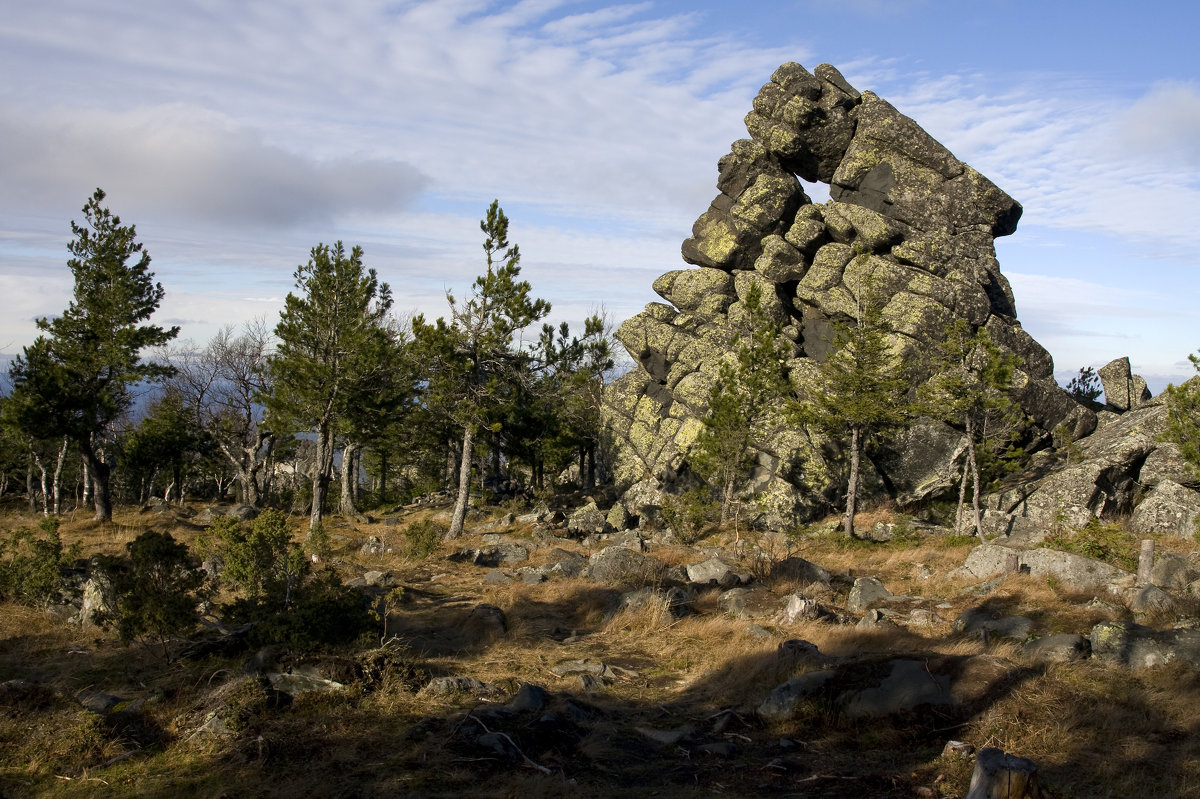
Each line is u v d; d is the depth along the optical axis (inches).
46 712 372.5
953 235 1526.8
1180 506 1168.8
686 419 1595.7
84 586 565.9
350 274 1346.0
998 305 1525.6
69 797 299.0
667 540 1264.8
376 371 1378.0
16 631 514.9
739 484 1470.2
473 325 1314.0
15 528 1151.0
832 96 1621.6
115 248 1323.8
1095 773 307.4
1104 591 696.4
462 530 1288.1
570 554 975.6
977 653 481.4
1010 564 786.2
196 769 323.3
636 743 369.4
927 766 322.3
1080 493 1243.8
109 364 1307.8
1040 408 1409.9
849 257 1539.1
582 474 2128.4
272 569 510.0
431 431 1754.4
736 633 585.3
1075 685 394.6
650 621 625.9
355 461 1935.3
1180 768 308.2
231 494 2241.6
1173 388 1051.3
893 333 1408.7
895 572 920.9
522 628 603.2
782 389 1430.9
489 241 1288.1
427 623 624.7
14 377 1266.0
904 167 1566.2
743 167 1704.0
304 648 434.0
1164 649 430.3
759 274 1630.2
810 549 1181.7
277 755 335.0
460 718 380.5
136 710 374.6
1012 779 262.2
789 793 305.1
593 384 1839.3
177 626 442.3
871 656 437.1
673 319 1752.0
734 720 395.9
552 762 339.9
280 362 1316.4
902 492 1414.9
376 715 383.9
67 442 1471.5
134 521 1299.2
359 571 834.2
